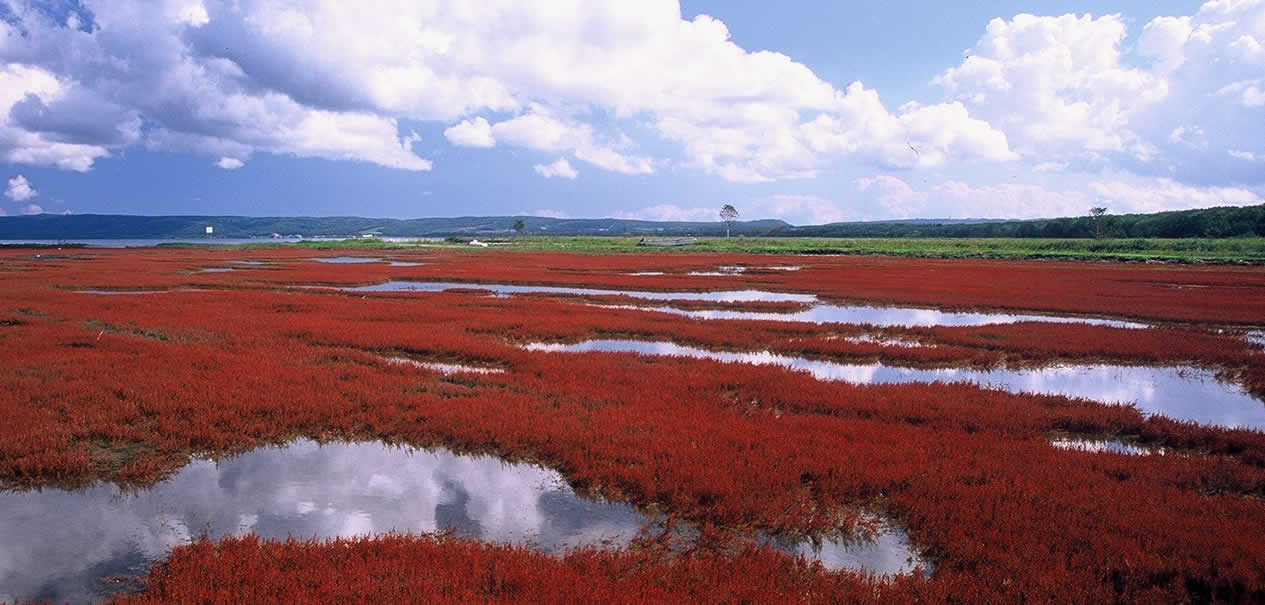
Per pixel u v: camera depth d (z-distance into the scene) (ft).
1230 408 48.29
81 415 37.42
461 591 19.89
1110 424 40.93
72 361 51.13
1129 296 114.93
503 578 20.83
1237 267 191.72
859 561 24.53
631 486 29.86
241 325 71.56
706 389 47.11
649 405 42.06
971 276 159.74
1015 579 21.61
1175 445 38.52
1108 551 23.29
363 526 26.66
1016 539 24.18
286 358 54.60
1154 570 22.11
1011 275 162.50
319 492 29.99
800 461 31.94
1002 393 47.70
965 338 72.69
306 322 74.74
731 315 95.45
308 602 18.94
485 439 35.96
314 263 198.39
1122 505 27.27
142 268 167.84
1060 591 20.86
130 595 21.17
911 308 105.40
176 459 33.30
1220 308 99.14
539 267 185.98
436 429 36.88
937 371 59.36
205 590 19.86
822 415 41.47
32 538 25.18
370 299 102.89
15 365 49.24
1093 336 73.87
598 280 145.28
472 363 57.82
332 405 40.50
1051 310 99.96
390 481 31.32
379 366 52.90
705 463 31.76
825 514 27.27
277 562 21.79
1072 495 28.22
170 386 43.73
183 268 170.91
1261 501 30.09
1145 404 49.19
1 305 85.71
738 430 36.65
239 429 36.68
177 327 70.08
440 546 23.30
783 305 104.68
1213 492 31.12
